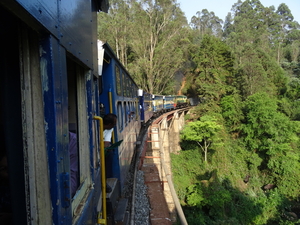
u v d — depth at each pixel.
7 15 1.33
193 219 14.23
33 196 1.44
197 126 22.42
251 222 16.02
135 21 35.72
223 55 31.20
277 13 88.06
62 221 1.51
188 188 17.59
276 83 31.58
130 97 8.52
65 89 1.68
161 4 37.25
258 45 48.75
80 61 2.22
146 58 34.19
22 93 1.41
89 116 2.62
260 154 21.62
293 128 19.95
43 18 1.31
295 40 64.62
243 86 28.03
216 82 29.42
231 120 25.53
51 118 1.42
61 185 1.52
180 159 24.12
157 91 36.62
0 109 1.83
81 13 2.31
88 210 2.22
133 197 5.91
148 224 5.11
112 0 38.12
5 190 1.96
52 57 1.43
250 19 74.81
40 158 1.44
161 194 6.73
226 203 16.03
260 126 21.09
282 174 19.19
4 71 1.43
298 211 17.16
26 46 1.40
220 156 22.70
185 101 42.12
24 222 1.48
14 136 1.45
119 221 4.05
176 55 35.75
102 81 4.93
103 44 4.07
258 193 19.12
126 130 6.82
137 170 8.46
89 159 2.51
